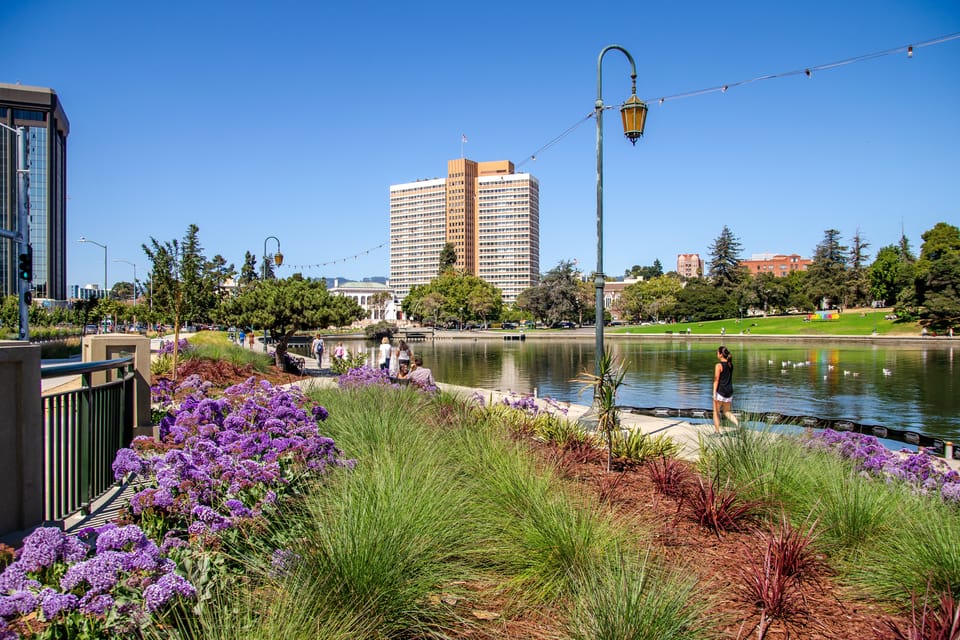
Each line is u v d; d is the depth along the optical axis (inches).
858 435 271.0
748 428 257.8
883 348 2224.4
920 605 140.6
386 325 3700.8
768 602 135.2
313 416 248.1
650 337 3280.0
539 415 394.0
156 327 2603.3
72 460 189.2
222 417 231.1
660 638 110.9
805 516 186.1
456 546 152.2
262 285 1050.1
